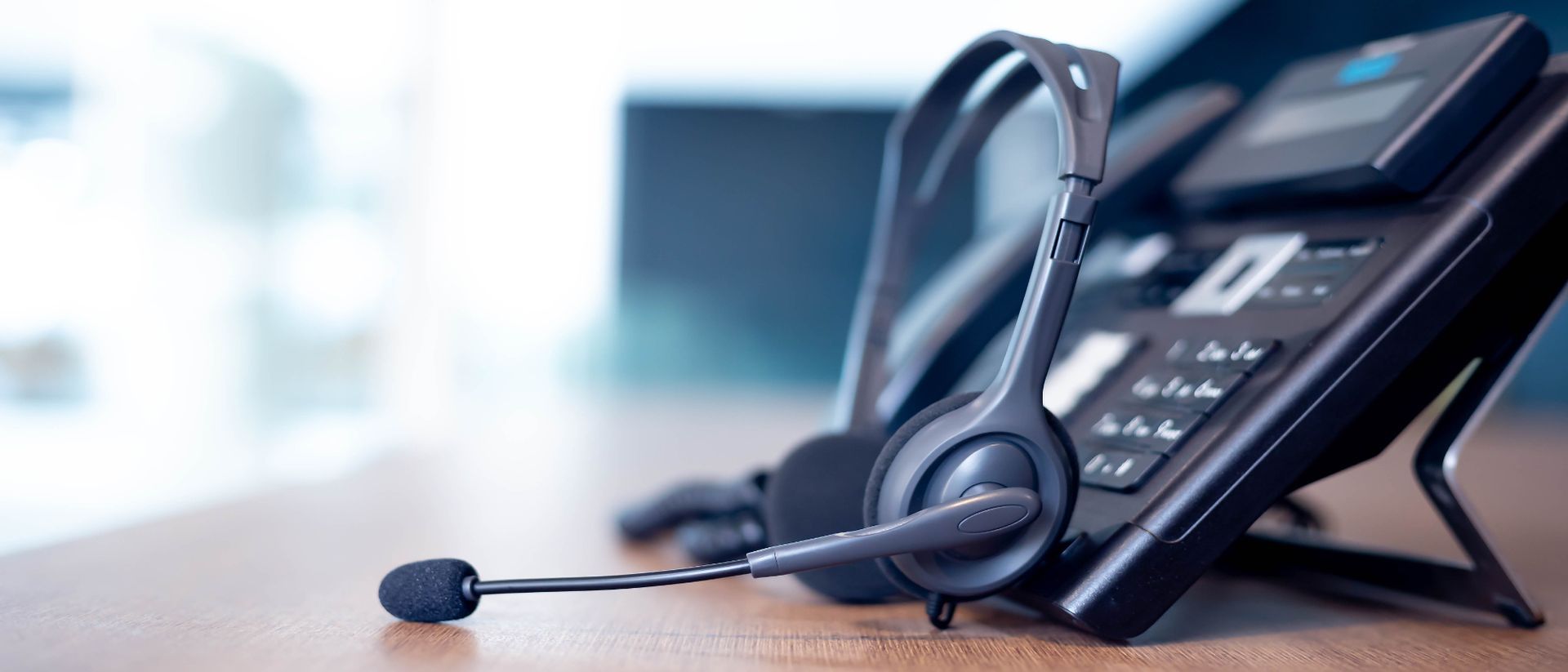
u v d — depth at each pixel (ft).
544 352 16.69
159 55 8.97
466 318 11.22
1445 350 1.82
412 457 5.56
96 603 1.86
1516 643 1.73
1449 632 1.82
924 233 2.48
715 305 23.70
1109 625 1.64
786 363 23.85
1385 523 3.76
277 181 9.11
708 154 23.39
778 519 1.92
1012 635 1.74
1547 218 1.79
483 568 2.31
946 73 2.10
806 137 23.36
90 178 8.98
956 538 1.56
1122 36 17.54
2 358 8.77
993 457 1.59
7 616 1.74
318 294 9.27
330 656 1.50
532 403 15.07
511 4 11.75
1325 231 2.08
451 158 10.16
